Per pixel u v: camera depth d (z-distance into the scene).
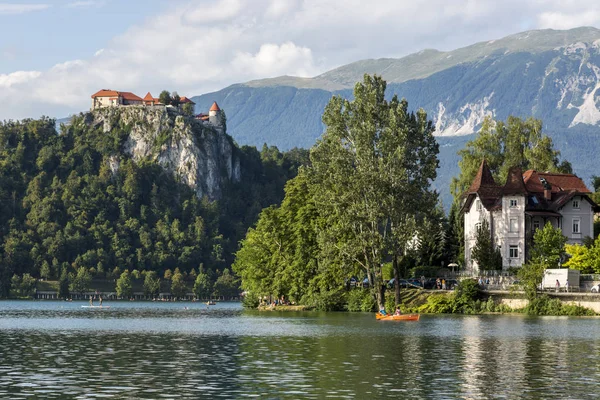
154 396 67.12
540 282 170.88
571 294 167.62
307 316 177.12
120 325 159.25
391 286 198.75
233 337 121.44
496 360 91.31
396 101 178.25
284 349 102.75
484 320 154.38
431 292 189.00
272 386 72.25
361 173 168.88
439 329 132.50
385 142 172.12
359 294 196.75
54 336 126.50
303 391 69.81
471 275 199.12
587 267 184.75
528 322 147.50
